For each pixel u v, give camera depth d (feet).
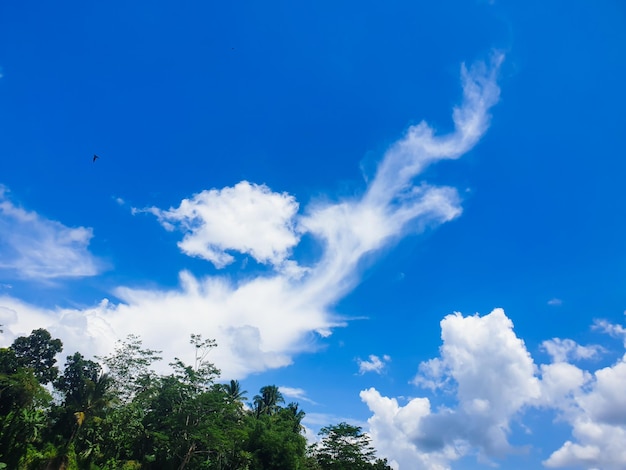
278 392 223.10
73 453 143.74
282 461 160.66
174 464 156.97
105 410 163.73
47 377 187.93
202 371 163.73
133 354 179.93
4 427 137.49
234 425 161.27
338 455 184.14
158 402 162.40
